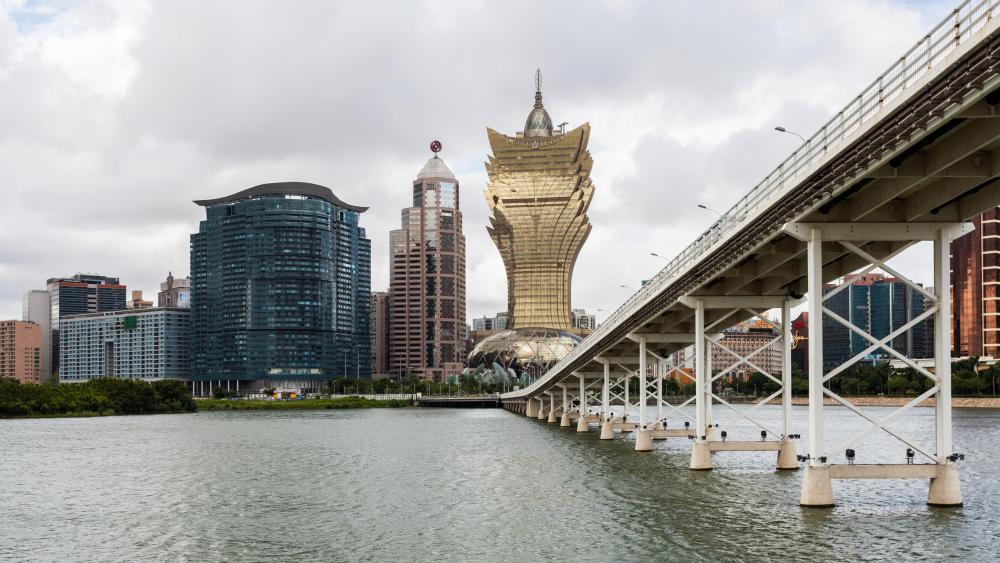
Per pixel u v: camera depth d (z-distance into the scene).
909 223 56.81
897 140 45.75
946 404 59.47
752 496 70.81
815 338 58.91
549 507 69.81
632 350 135.62
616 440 136.62
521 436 153.25
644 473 88.12
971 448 115.25
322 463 111.38
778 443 87.88
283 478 95.44
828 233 57.47
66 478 99.00
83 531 65.25
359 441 149.62
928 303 62.41
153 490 87.50
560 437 147.38
